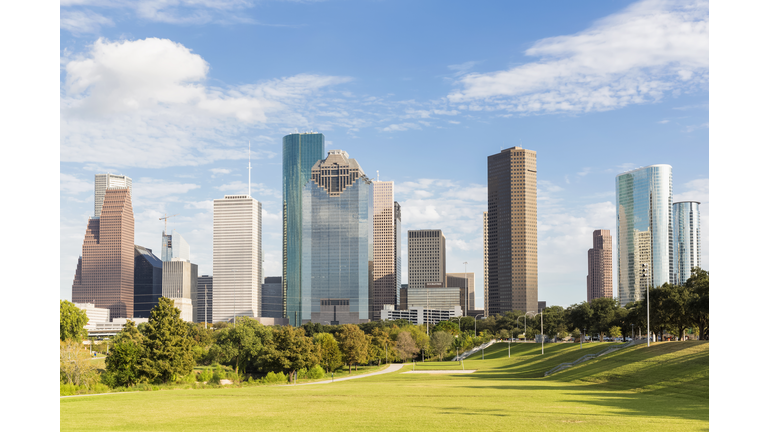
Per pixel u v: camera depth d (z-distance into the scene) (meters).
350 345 167.25
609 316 187.75
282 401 66.06
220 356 148.25
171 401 65.94
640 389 78.62
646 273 117.31
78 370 89.44
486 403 62.50
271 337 146.12
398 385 97.62
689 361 88.25
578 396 71.06
